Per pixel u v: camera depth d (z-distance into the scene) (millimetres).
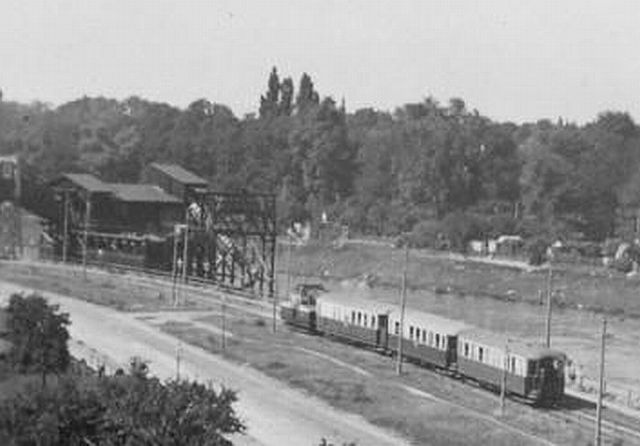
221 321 178750
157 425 58344
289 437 100312
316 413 111062
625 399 132125
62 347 99312
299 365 137000
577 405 123625
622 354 176250
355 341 157250
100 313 180250
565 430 107438
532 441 101375
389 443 99812
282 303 186000
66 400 64812
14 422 64125
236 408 110250
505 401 121812
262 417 107625
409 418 109062
